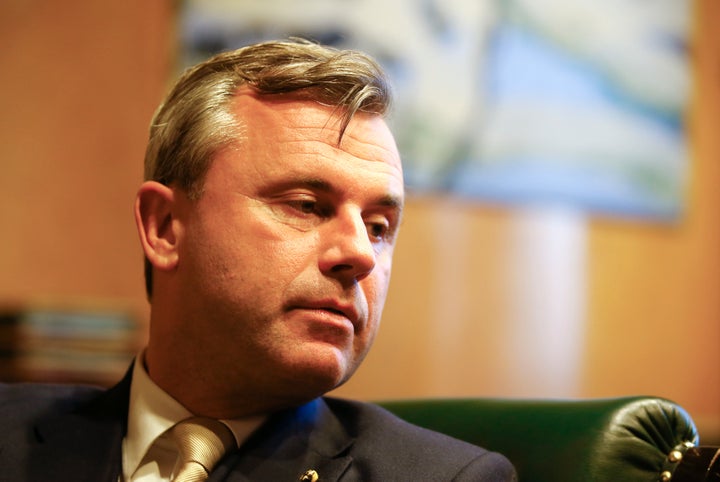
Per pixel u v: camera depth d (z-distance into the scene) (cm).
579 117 564
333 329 169
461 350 532
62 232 474
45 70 480
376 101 182
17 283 465
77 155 480
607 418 180
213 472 177
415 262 523
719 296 600
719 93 611
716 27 612
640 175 580
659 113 589
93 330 392
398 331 518
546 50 560
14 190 470
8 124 472
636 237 579
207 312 175
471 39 540
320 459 181
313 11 502
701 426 570
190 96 186
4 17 476
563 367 554
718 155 607
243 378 176
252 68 183
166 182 187
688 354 588
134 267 482
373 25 514
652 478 175
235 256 171
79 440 188
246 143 176
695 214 598
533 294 550
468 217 536
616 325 570
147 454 185
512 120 548
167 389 188
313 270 169
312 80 177
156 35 493
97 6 488
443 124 529
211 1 492
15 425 196
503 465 179
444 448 184
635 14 588
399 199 184
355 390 508
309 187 172
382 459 182
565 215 559
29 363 379
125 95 488
